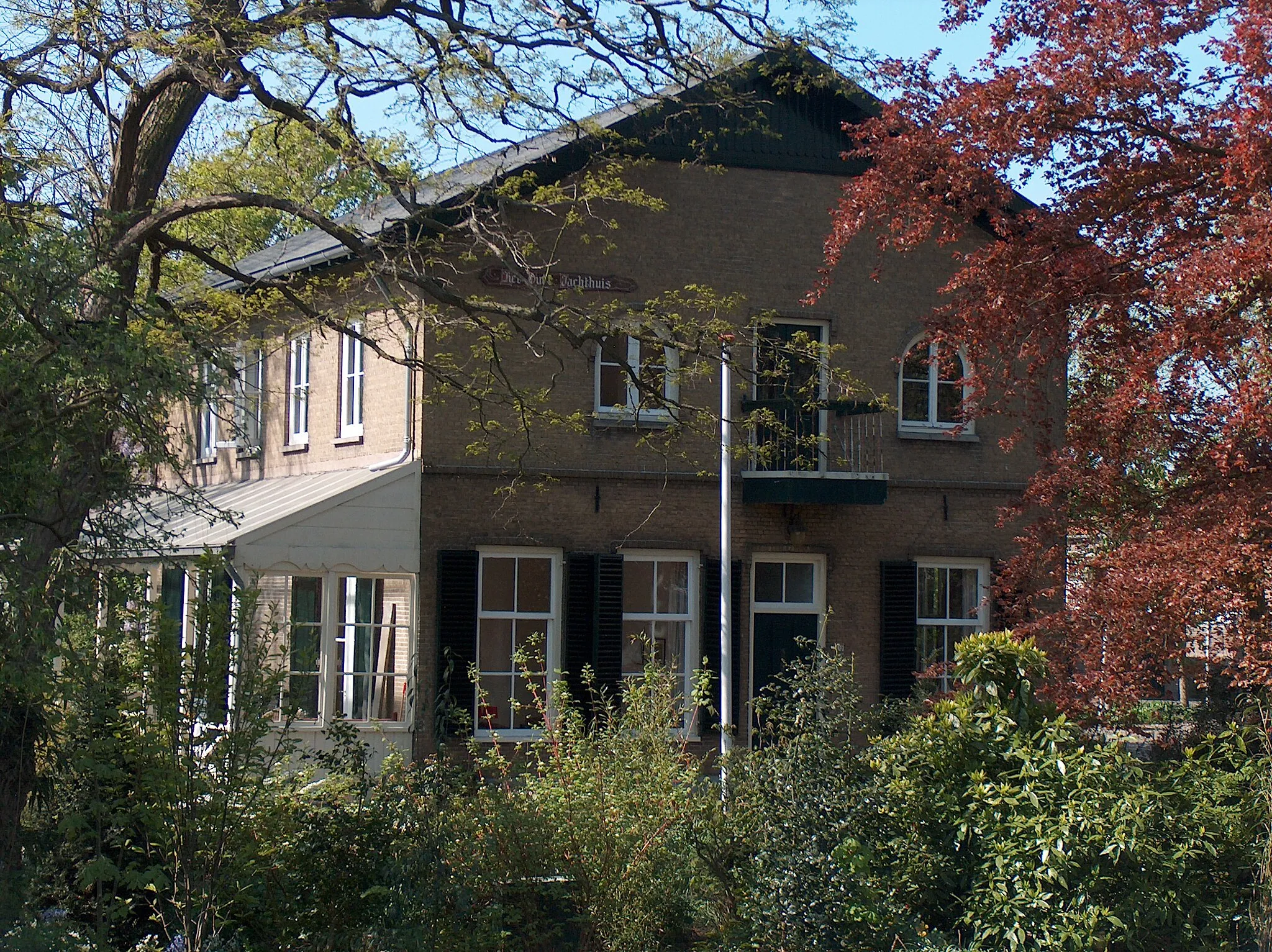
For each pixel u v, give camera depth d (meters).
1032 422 12.92
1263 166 10.91
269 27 15.24
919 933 9.96
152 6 15.12
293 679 10.30
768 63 20.20
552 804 10.12
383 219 19.06
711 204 21.61
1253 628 10.32
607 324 16.94
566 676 20.23
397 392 20.64
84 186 13.95
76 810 9.81
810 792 10.09
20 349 9.05
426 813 9.97
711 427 21.03
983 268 12.79
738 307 21.61
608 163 18.50
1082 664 11.52
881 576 22.20
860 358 22.30
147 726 9.65
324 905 9.98
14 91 15.20
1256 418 10.49
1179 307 11.27
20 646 8.86
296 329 18.20
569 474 20.53
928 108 12.96
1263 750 11.38
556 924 10.09
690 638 21.22
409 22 16.41
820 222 22.17
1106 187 12.42
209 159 18.95
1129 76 11.90
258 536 18.81
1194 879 10.28
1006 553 22.98
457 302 16.48
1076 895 9.99
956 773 10.74
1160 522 11.34
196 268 23.23
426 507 19.88
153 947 9.69
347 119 16.67
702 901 10.61
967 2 12.79
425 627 19.72
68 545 9.41
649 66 16.94
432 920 9.57
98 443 9.56
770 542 21.73
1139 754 13.33
